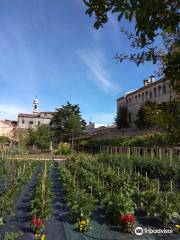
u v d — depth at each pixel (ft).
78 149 173.99
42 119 260.01
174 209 30.07
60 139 200.85
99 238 25.54
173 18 7.22
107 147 123.44
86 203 30.68
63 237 25.53
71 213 30.37
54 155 146.00
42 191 34.14
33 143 176.86
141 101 162.81
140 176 48.26
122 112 179.01
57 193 45.37
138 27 7.41
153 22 7.30
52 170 79.87
